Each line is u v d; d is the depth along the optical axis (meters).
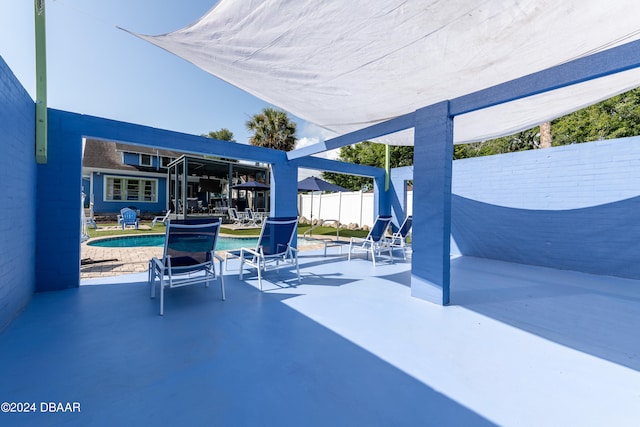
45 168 4.12
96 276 5.12
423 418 1.79
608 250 5.71
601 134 13.57
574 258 6.13
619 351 2.66
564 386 2.13
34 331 2.89
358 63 3.52
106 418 1.74
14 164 3.06
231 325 3.13
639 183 5.39
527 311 3.66
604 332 3.06
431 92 4.25
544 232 6.57
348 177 23.66
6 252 2.89
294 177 7.36
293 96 4.68
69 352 2.50
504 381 2.19
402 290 4.52
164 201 19.69
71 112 4.29
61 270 4.28
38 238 4.10
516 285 4.94
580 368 2.38
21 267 3.38
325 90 4.35
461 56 3.30
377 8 2.55
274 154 6.95
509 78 3.81
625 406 1.92
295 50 3.35
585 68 2.75
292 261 5.70
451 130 3.94
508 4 2.46
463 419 1.79
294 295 4.22
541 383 2.17
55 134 4.18
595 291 4.59
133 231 12.03
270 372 2.26
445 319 3.38
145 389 2.02
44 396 1.93
